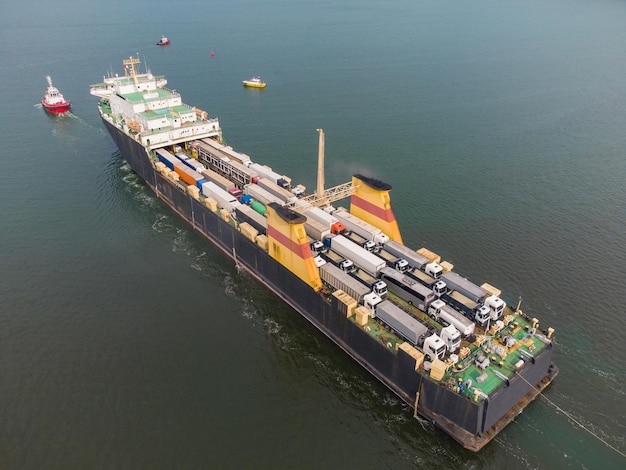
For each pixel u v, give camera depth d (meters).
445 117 137.62
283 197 77.19
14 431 48.47
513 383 47.44
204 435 48.72
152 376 55.50
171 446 47.47
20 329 61.88
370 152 114.94
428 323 54.66
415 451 47.84
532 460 47.06
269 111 141.38
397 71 184.12
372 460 46.94
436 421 48.91
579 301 67.81
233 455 46.78
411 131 127.50
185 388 54.12
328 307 58.34
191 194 83.38
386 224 69.69
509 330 54.25
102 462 45.69
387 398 53.53
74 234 83.31
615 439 49.16
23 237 81.88
